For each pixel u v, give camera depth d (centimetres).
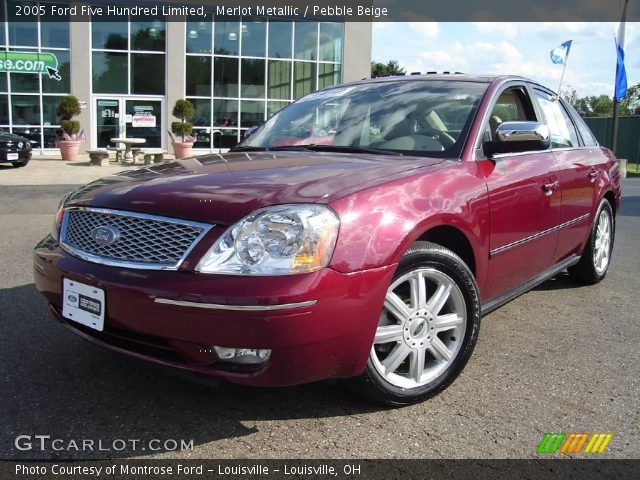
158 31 2331
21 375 307
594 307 448
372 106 381
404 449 247
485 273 319
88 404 279
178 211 249
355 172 280
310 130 387
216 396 289
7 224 789
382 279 250
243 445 248
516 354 353
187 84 2391
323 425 265
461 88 372
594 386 311
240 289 227
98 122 2339
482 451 247
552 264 417
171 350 247
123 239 256
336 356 245
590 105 6031
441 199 283
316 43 2527
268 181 267
